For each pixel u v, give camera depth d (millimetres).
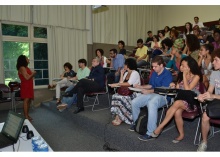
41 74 6000
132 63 2924
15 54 5570
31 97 3670
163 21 7875
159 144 2076
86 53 6492
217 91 2105
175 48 3342
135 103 2467
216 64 2064
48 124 3480
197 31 4945
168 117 2117
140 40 5250
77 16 6262
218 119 1855
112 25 7027
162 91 2213
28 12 5480
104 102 3822
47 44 5891
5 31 5340
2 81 5203
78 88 3443
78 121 3357
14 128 1853
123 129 2529
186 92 2127
